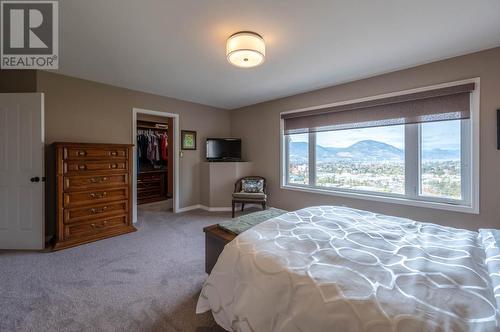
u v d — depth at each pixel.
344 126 3.36
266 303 1.06
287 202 4.11
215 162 4.49
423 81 2.67
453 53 2.41
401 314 0.78
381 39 2.14
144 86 3.49
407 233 1.51
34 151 2.59
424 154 2.78
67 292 1.80
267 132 4.40
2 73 2.78
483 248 1.29
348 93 3.28
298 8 1.69
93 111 3.23
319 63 2.65
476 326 0.72
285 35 2.06
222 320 1.30
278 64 2.68
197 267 2.24
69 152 2.68
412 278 0.97
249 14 1.76
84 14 1.75
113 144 3.05
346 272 1.03
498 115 2.25
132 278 2.02
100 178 2.94
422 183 2.81
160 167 5.74
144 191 5.31
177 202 4.36
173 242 2.88
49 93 2.86
